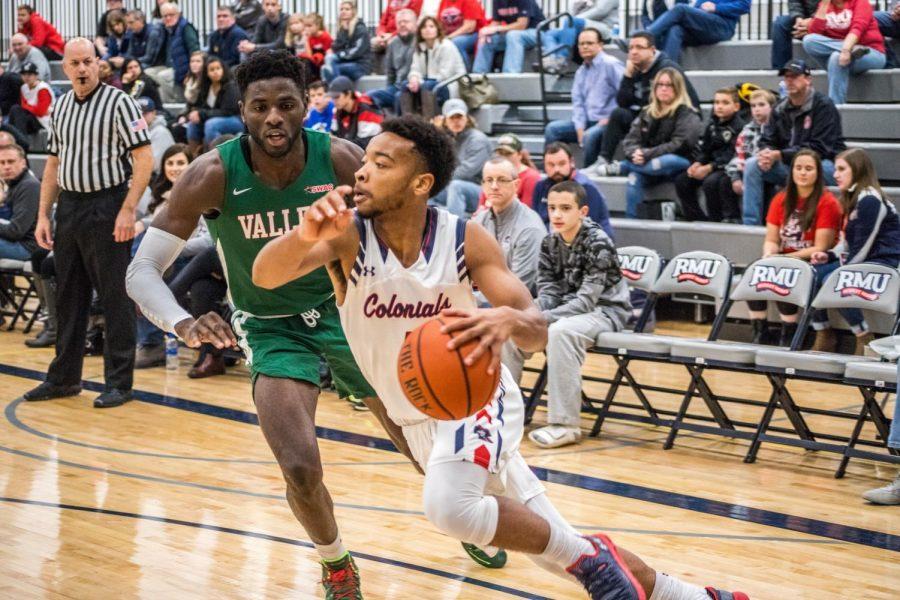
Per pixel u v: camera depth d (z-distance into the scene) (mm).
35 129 13062
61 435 5711
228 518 4359
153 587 3586
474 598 3555
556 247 6020
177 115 12805
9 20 15812
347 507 4535
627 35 11500
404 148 2709
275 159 3434
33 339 8477
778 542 4184
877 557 4031
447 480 2752
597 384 7184
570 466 5277
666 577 2920
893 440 4758
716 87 9977
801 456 5582
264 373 3352
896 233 6656
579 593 3619
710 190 8656
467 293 2861
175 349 7641
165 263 3447
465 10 11211
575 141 10188
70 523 4250
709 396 5641
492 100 10898
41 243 6582
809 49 9336
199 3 14203
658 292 6223
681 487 4934
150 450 5438
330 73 11680
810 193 7199
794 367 5258
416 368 2453
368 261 2814
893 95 9094
